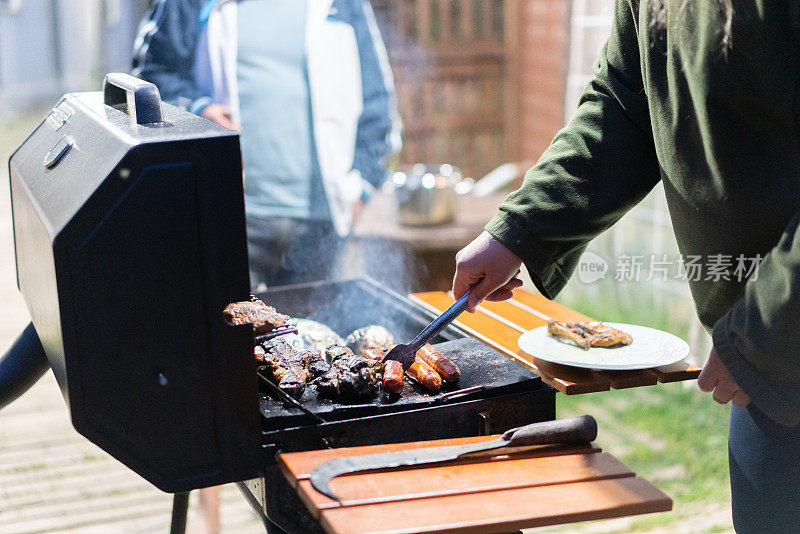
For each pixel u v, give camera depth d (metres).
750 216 1.34
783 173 1.31
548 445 1.22
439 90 7.14
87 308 1.13
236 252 1.19
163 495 2.92
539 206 1.51
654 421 3.48
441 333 1.75
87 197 1.11
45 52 16.19
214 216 1.17
